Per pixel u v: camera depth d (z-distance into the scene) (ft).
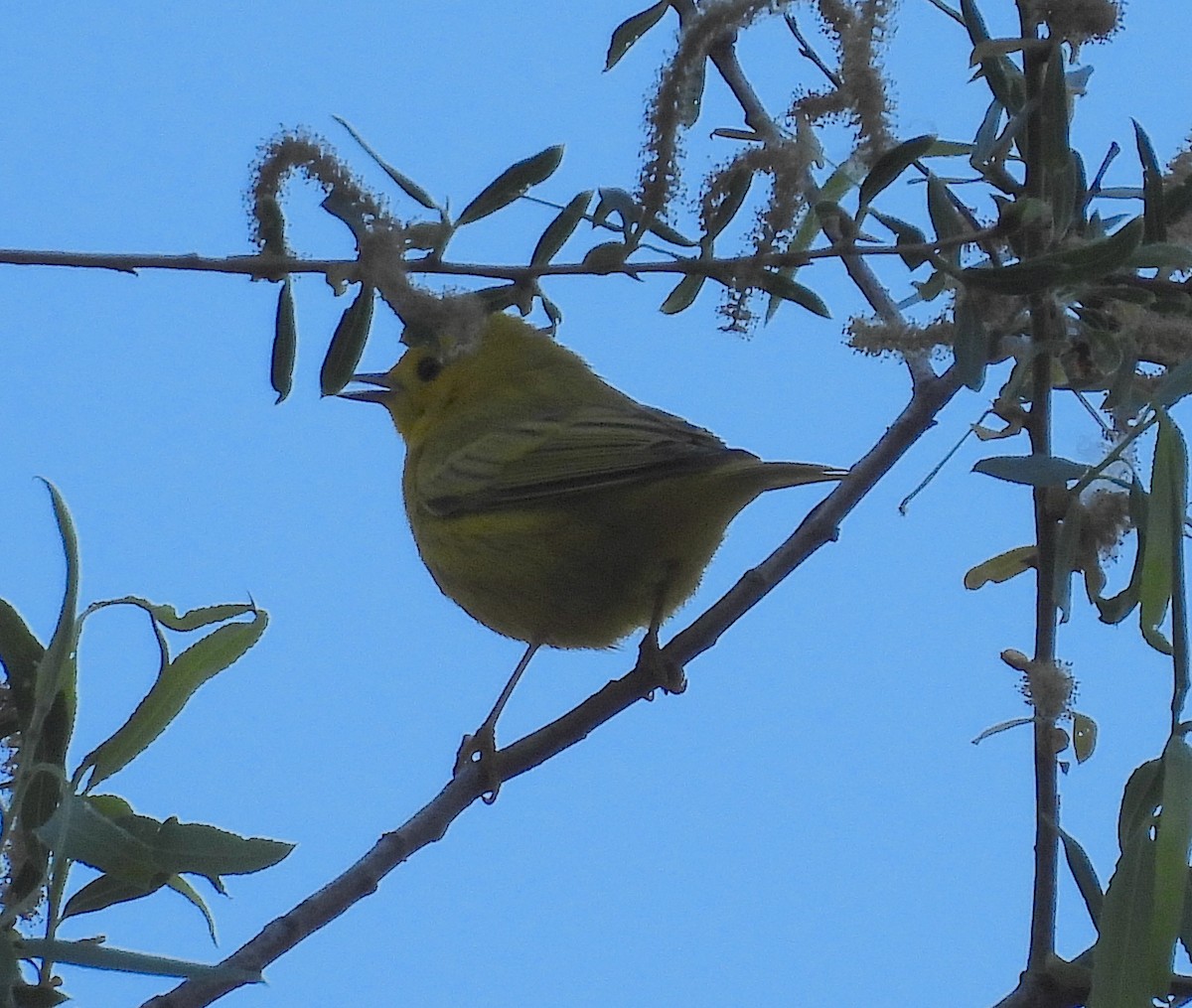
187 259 22.40
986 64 24.63
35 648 19.03
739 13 22.54
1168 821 18.04
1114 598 22.29
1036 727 21.57
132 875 17.78
